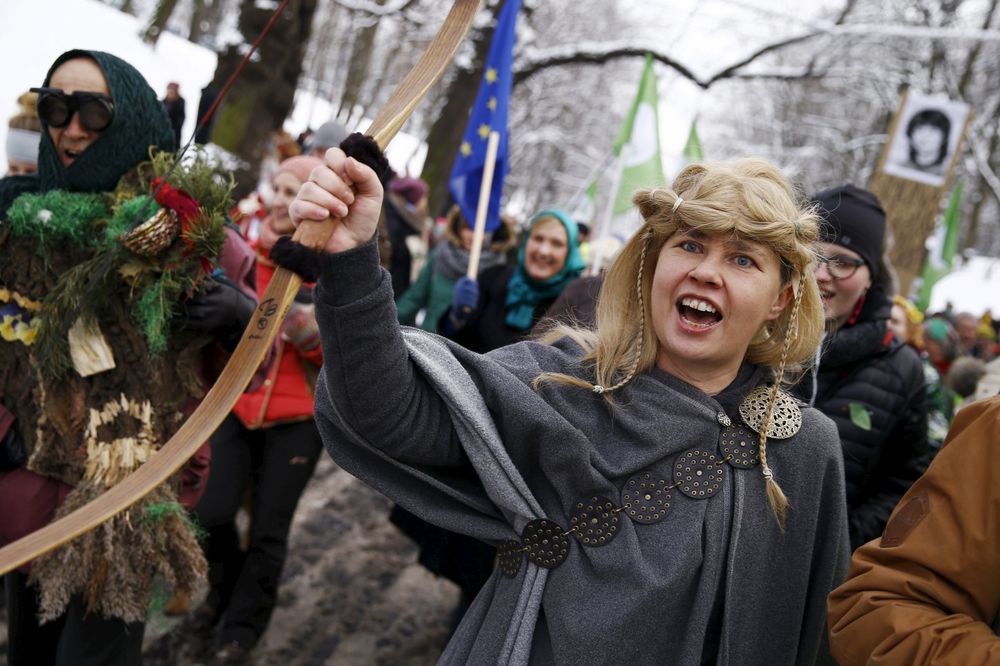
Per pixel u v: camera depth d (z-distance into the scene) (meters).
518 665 1.63
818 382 2.97
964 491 1.44
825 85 19.62
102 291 2.31
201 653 3.51
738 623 1.68
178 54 16.73
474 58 13.48
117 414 2.35
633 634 1.61
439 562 3.15
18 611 2.45
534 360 1.79
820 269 2.87
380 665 3.71
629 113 5.82
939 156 7.27
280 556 3.55
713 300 1.67
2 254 2.36
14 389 2.35
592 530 1.66
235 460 3.48
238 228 2.79
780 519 1.73
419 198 6.80
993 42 17.11
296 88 8.33
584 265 4.34
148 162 2.49
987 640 1.34
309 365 3.58
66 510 2.28
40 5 11.11
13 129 2.96
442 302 5.17
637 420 1.71
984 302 22.42
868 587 1.49
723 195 1.66
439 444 1.68
